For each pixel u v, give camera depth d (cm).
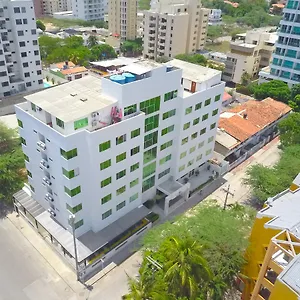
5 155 5075
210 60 11788
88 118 3475
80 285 3681
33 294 3575
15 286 3650
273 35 10631
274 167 5172
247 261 3322
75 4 18062
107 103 3644
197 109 4700
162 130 4378
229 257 3331
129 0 13562
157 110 4125
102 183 3781
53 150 3522
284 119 6731
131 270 3875
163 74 3981
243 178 5288
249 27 18312
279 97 8219
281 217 2969
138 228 4325
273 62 9075
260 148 6712
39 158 3906
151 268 3262
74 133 3316
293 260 2405
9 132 5688
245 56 9712
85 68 9888
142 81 3738
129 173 4109
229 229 3509
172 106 4328
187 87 4841
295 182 3516
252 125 6531
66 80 9106
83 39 13325
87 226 4025
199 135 5047
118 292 3625
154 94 3972
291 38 8506
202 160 5462
